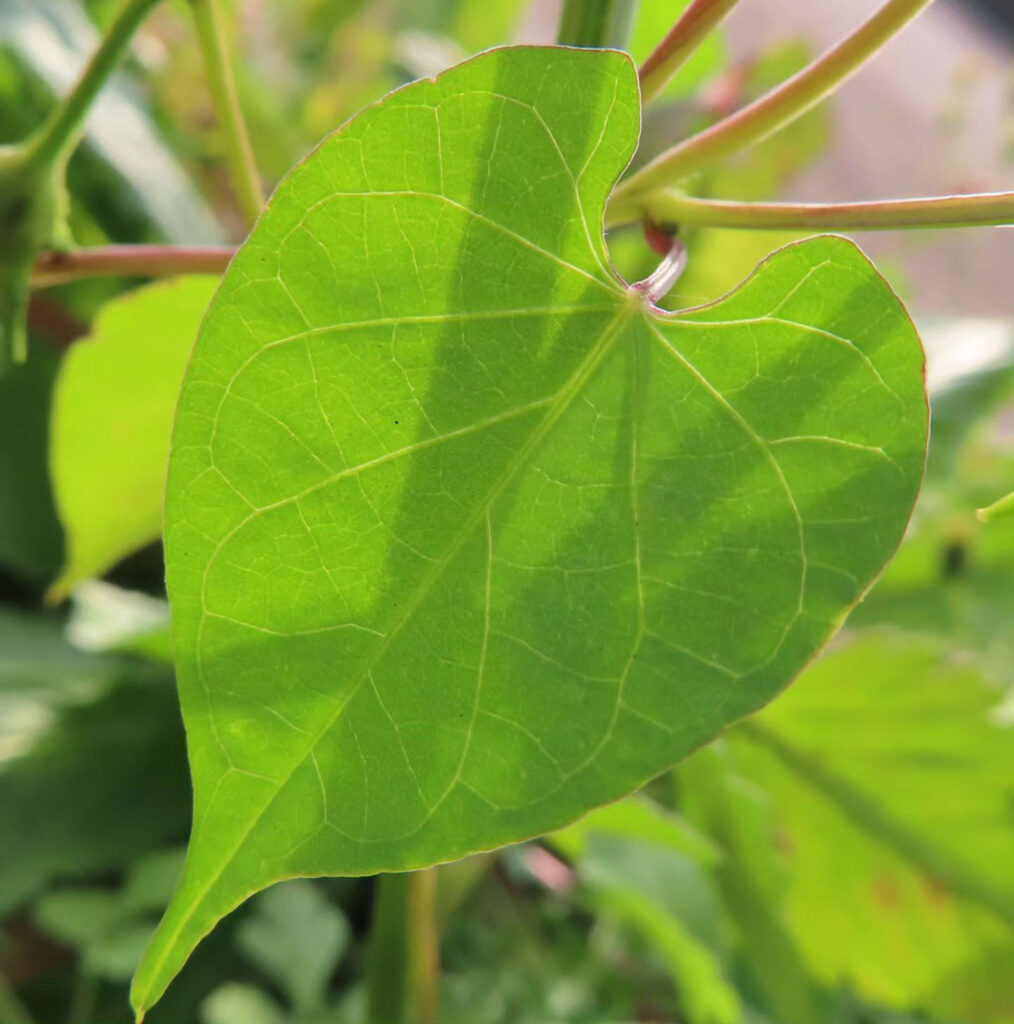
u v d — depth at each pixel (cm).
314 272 24
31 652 64
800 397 25
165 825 59
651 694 25
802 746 56
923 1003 60
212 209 78
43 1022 58
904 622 77
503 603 25
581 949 65
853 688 54
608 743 24
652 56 28
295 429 24
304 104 92
